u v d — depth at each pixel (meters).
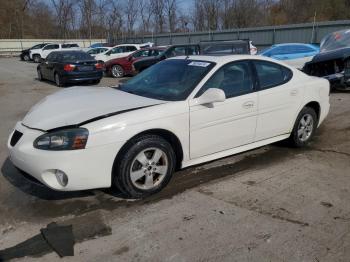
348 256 2.81
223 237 3.08
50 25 59.56
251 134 4.57
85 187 3.47
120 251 2.92
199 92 4.03
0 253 2.91
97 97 4.19
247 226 3.24
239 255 2.84
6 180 4.33
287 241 3.01
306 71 10.52
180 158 4.06
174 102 3.88
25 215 3.51
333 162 4.78
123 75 17.84
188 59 4.69
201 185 4.10
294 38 24.23
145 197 3.82
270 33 25.55
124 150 3.59
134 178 3.69
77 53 14.38
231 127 4.31
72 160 3.33
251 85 4.51
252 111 4.47
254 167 4.62
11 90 12.91
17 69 23.17
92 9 53.50
